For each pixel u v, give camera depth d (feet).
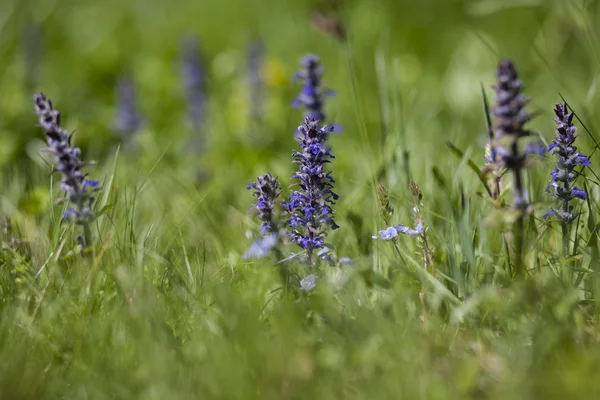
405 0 11.68
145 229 5.37
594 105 6.08
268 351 4.70
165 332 4.78
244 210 5.92
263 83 7.98
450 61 9.55
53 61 10.46
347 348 4.75
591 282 5.00
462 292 5.00
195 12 12.88
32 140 6.88
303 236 5.02
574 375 4.58
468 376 4.61
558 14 7.39
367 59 9.77
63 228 5.31
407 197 5.47
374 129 7.03
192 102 7.61
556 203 5.16
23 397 4.66
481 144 6.47
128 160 6.85
